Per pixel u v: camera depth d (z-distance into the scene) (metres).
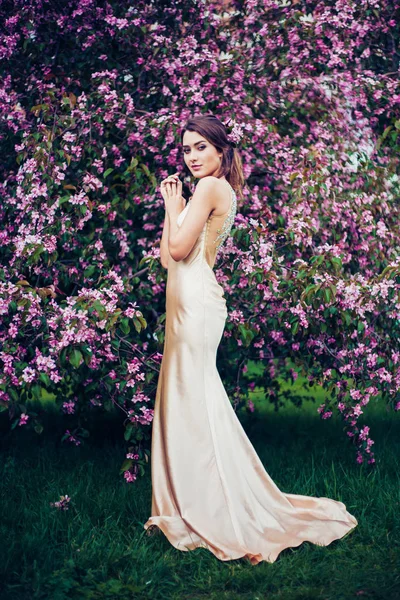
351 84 4.93
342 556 3.31
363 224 4.67
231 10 5.21
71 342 3.65
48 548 3.26
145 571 3.07
